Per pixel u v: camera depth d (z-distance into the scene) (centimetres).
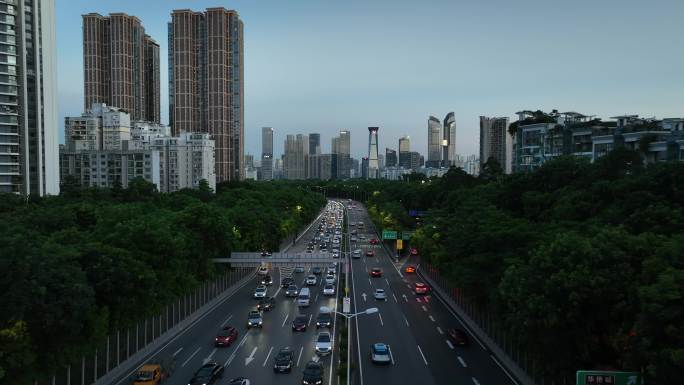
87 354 4206
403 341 5969
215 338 5903
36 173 13825
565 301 3550
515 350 4928
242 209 10019
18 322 3388
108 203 10431
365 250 14000
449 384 4594
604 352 3547
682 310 2684
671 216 4616
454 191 11438
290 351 5081
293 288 8506
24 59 13538
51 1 14262
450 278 6769
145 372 4425
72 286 3775
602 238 3756
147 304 4925
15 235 3806
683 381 2594
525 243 5325
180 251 5666
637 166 7144
